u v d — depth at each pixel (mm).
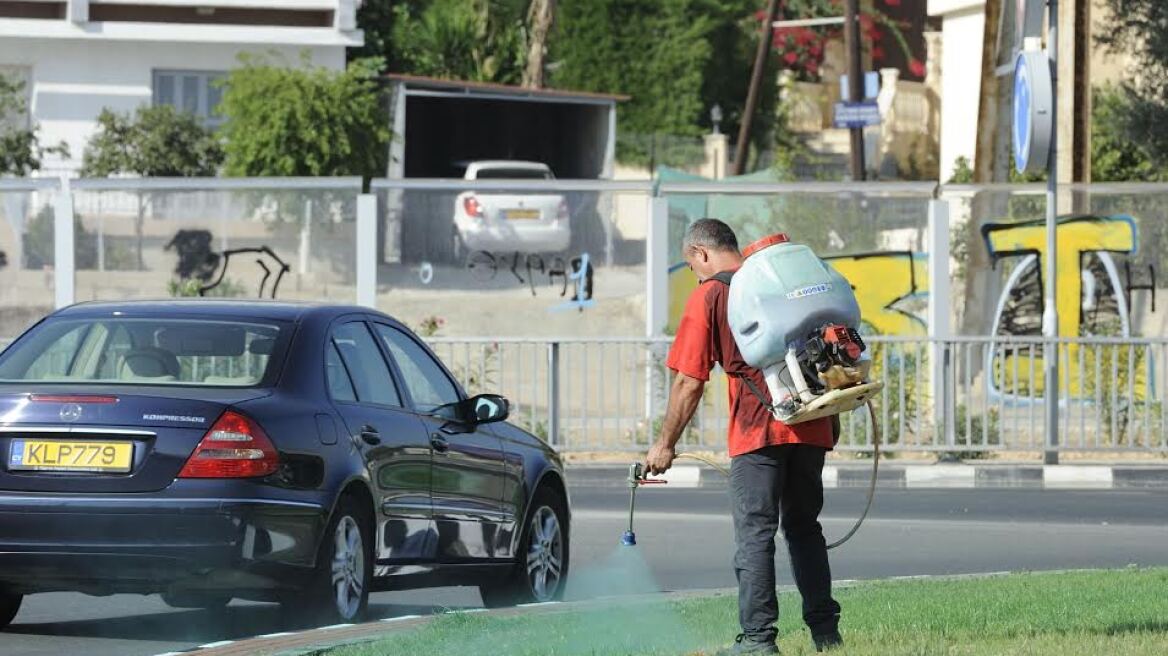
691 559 32500
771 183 53344
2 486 21016
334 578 22219
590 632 20609
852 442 47406
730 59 131125
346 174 84750
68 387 21609
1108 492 43656
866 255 53375
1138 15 86750
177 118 86188
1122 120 86562
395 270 54031
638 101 125312
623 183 53719
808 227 53500
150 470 20922
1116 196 54219
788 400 17625
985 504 40969
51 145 90000
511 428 27250
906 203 53312
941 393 47094
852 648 18203
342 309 24172
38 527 20859
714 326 18172
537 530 27250
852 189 53375
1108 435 47312
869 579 29484
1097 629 20109
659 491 43562
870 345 47438
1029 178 68875
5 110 89125
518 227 53938
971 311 54312
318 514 21719
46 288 54094
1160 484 45688
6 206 54031
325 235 54250
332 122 84312
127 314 23141
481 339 47344
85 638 22641
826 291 17656
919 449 46969
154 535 20766
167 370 22328
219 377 22250
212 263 54312
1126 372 47125
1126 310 54094
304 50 87438
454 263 54094
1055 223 47375
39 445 21078
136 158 85625
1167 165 86500
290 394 22078
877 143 135250
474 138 117438
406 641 19891
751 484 18000
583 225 54062
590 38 124875
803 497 18438
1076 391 47875
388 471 23250
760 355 17656
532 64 117812
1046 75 45000
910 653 17719
